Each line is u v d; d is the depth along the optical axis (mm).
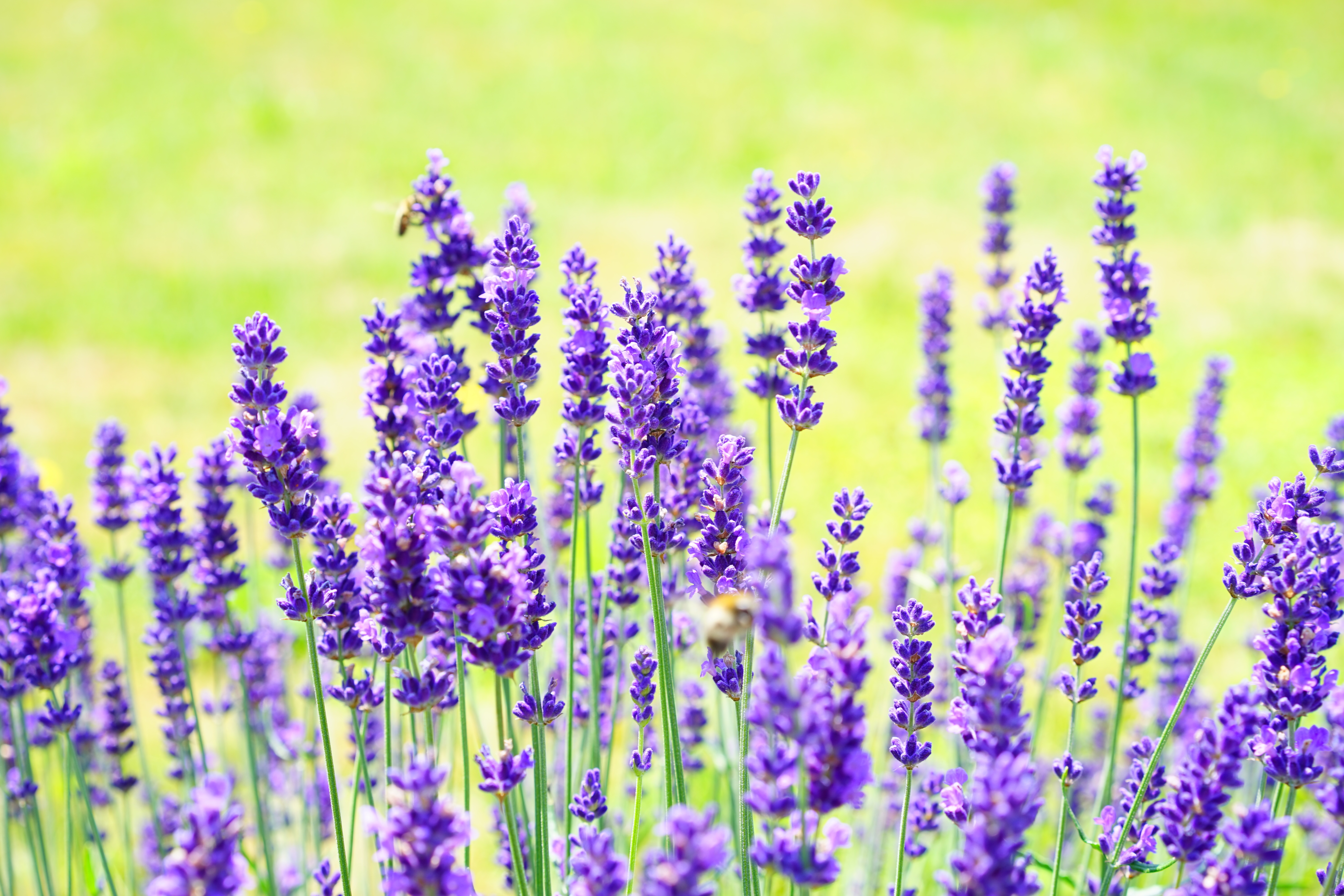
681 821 779
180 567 988
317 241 3641
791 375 985
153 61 5598
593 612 953
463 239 966
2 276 3314
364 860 1035
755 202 978
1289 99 5184
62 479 2088
